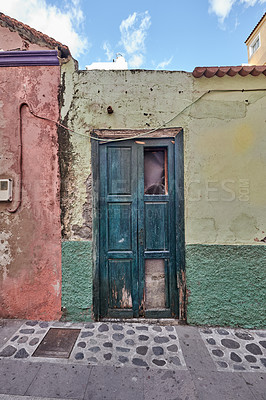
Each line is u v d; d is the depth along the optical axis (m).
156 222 2.81
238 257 2.65
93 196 2.75
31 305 2.75
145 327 2.60
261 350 2.25
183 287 2.70
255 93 2.71
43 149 2.78
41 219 2.76
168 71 2.76
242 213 2.68
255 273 2.64
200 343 2.34
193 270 2.67
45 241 2.75
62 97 2.78
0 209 2.78
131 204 2.80
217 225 2.69
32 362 2.06
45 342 2.33
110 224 2.81
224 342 2.36
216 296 2.66
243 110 2.71
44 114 2.79
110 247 2.80
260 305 2.63
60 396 1.74
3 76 2.81
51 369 1.99
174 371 1.97
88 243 2.72
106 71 2.77
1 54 2.77
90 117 2.76
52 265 2.74
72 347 2.26
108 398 1.72
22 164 2.78
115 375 1.93
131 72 2.76
